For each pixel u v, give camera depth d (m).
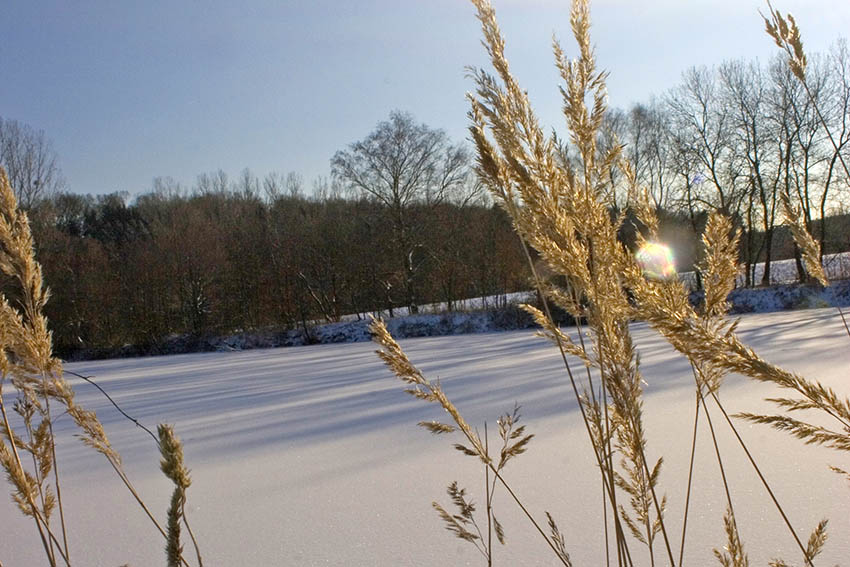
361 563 3.10
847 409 0.89
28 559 3.43
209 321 30.09
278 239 31.08
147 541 3.58
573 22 1.23
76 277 29.84
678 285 1.16
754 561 2.74
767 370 0.92
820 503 3.32
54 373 1.72
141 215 45.53
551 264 1.23
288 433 6.43
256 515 3.93
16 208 1.71
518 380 8.79
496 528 1.72
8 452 1.64
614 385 1.30
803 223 1.49
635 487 1.51
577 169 1.31
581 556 2.96
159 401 9.70
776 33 1.40
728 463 4.10
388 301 30.95
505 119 1.22
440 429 1.67
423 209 32.28
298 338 27.25
